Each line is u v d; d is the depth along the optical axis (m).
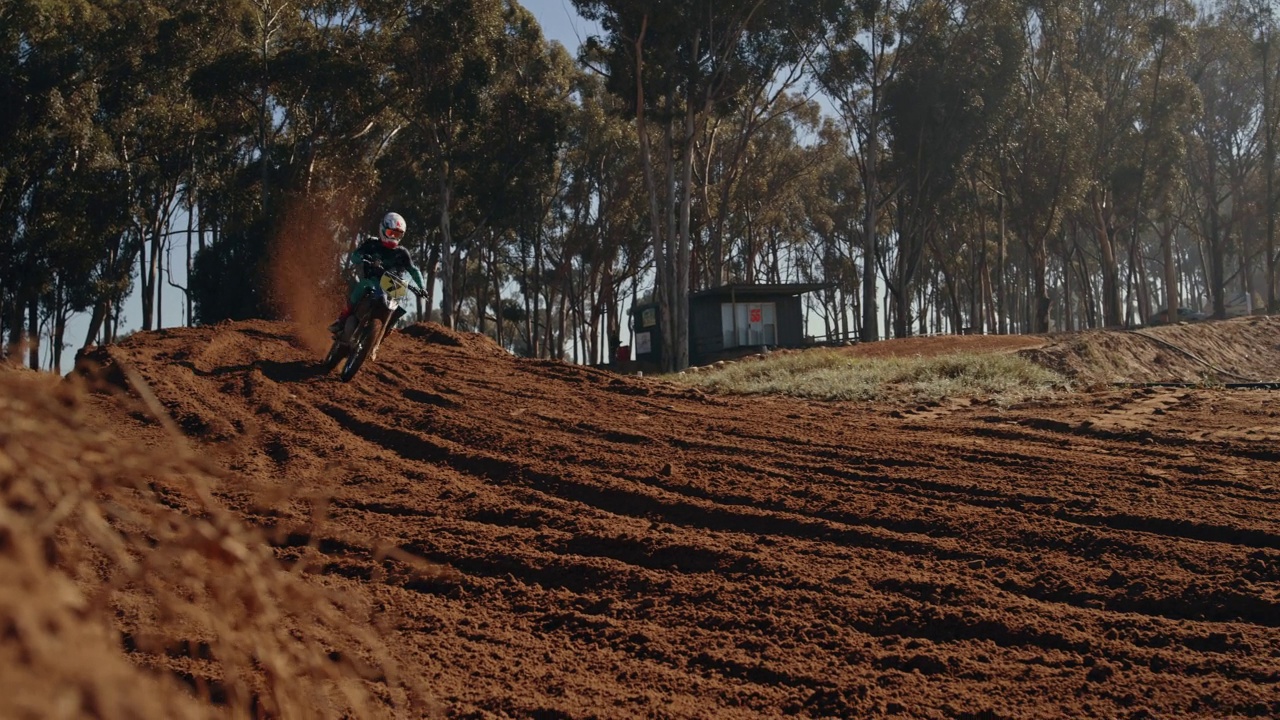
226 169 44.16
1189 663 4.48
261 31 40.47
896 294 49.34
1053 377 15.41
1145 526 6.51
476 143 44.75
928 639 4.88
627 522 6.83
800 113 55.88
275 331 15.12
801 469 8.30
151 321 42.75
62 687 1.29
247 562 1.91
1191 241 89.06
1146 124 49.78
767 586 5.57
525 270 56.09
